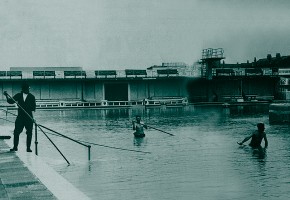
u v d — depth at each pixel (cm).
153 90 6094
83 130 2333
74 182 921
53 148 1515
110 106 5478
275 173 1004
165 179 947
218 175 988
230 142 1655
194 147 1515
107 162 1188
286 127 2319
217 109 4638
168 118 3241
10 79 5541
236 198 783
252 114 3641
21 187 623
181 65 7181
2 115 3997
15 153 984
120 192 831
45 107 5322
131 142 1714
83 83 5884
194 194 812
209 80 5931
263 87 6272
